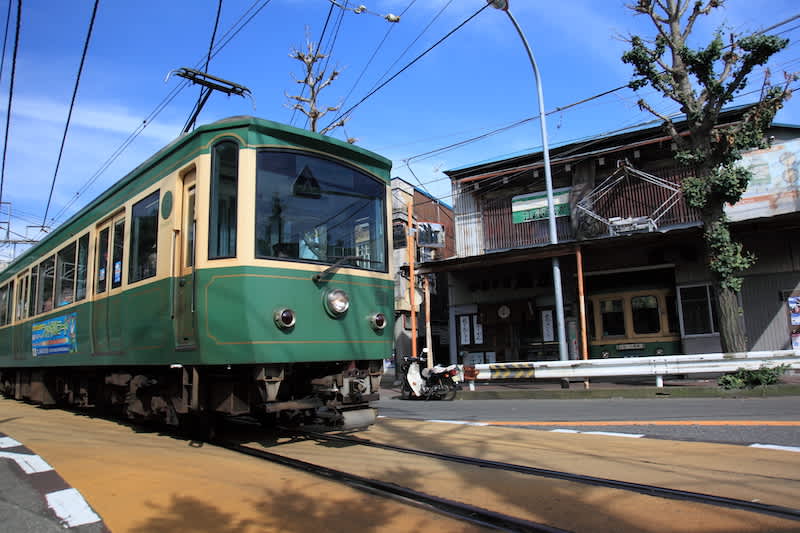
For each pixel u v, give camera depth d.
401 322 22.11
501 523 3.69
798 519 3.59
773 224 12.75
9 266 14.55
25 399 14.09
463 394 13.48
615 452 5.85
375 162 7.38
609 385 13.24
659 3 11.88
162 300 6.79
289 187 6.39
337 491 4.52
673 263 15.12
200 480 4.89
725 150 11.35
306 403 6.29
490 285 18.19
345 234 6.84
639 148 16.02
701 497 4.05
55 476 5.00
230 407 6.16
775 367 10.85
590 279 16.45
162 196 7.12
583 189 16.89
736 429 6.96
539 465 5.30
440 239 23.44
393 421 8.77
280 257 6.14
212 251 6.10
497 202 18.66
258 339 5.82
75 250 10.01
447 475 4.99
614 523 3.62
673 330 15.10
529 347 17.36
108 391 9.39
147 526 3.71
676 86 11.75
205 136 6.39
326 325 6.39
